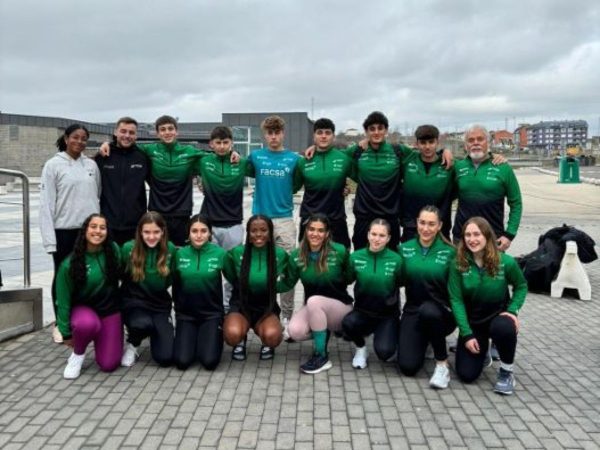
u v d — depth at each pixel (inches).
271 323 193.9
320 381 177.2
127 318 189.2
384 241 185.8
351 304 200.5
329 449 133.9
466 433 142.3
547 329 237.8
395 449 134.0
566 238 307.0
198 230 190.1
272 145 229.0
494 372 187.0
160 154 221.5
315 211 225.3
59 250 211.0
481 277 173.6
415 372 181.6
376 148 217.9
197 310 193.6
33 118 1669.5
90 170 213.8
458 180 210.8
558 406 159.0
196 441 137.3
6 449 133.2
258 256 196.1
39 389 169.6
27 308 225.3
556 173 1962.4
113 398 162.9
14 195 1031.6
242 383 174.9
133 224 219.9
